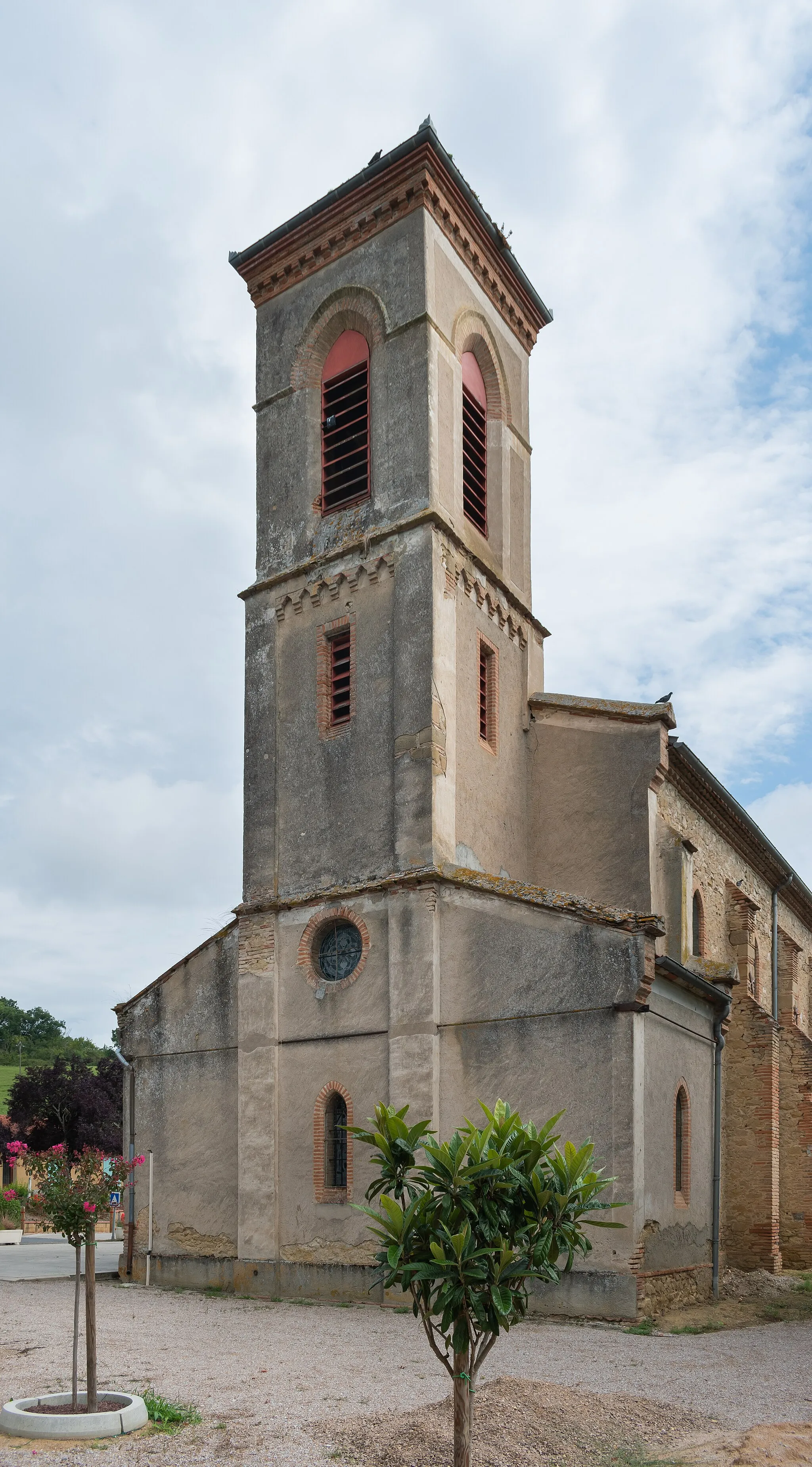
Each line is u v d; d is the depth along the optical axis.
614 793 22.27
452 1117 18.27
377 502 22.28
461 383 23.39
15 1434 9.38
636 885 21.58
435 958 19.05
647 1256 16.80
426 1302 7.96
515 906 18.45
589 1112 17.00
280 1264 19.78
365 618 21.89
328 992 20.45
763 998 29.08
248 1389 11.34
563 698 23.44
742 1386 12.04
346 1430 9.48
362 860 20.81
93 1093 50.53
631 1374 12.44
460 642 21.75
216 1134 21.83
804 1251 25.62
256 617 23.64
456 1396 7.84
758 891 30.11
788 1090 27.00
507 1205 7.88
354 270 23.86
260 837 22.42
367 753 21.25
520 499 25.39
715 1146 20.69
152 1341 14.55
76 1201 10.03
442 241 23.31
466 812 21.03
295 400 24.31
